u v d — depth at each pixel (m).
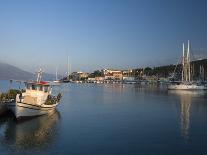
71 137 40.75
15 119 48.94
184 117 60.34
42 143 37.41
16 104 46.72
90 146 36.44
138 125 50.62
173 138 41.28
